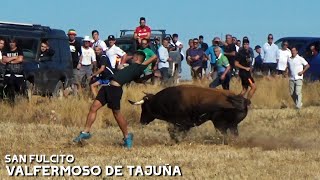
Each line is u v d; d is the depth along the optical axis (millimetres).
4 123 37250
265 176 24469
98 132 35281
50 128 35438
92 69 49031
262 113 46000
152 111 32812
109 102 30750
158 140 33219
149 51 41906
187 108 32000
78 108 40281
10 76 41125
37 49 45312
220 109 31891
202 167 26047
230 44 53812
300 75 49688
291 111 47219
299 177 24375
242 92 46719
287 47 60781
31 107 40281
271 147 31516
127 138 30781
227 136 32219
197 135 33969
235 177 24188
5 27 44281
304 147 31625
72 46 49000
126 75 30750
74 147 30672
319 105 54219
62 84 47625
